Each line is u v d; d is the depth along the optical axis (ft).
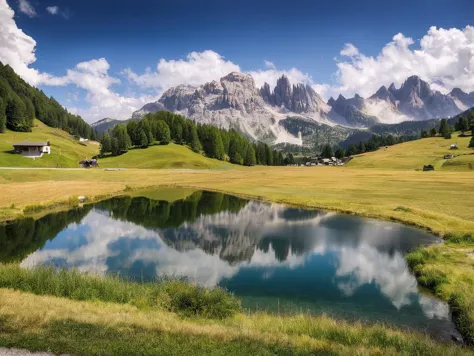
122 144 599.98
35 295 56.85
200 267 97.66
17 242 119.65
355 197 223.10
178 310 57.41
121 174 380.58
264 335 44.52
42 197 198.90
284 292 79.61
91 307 52.01
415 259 95.30
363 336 48.03
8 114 614.34
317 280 87.35
